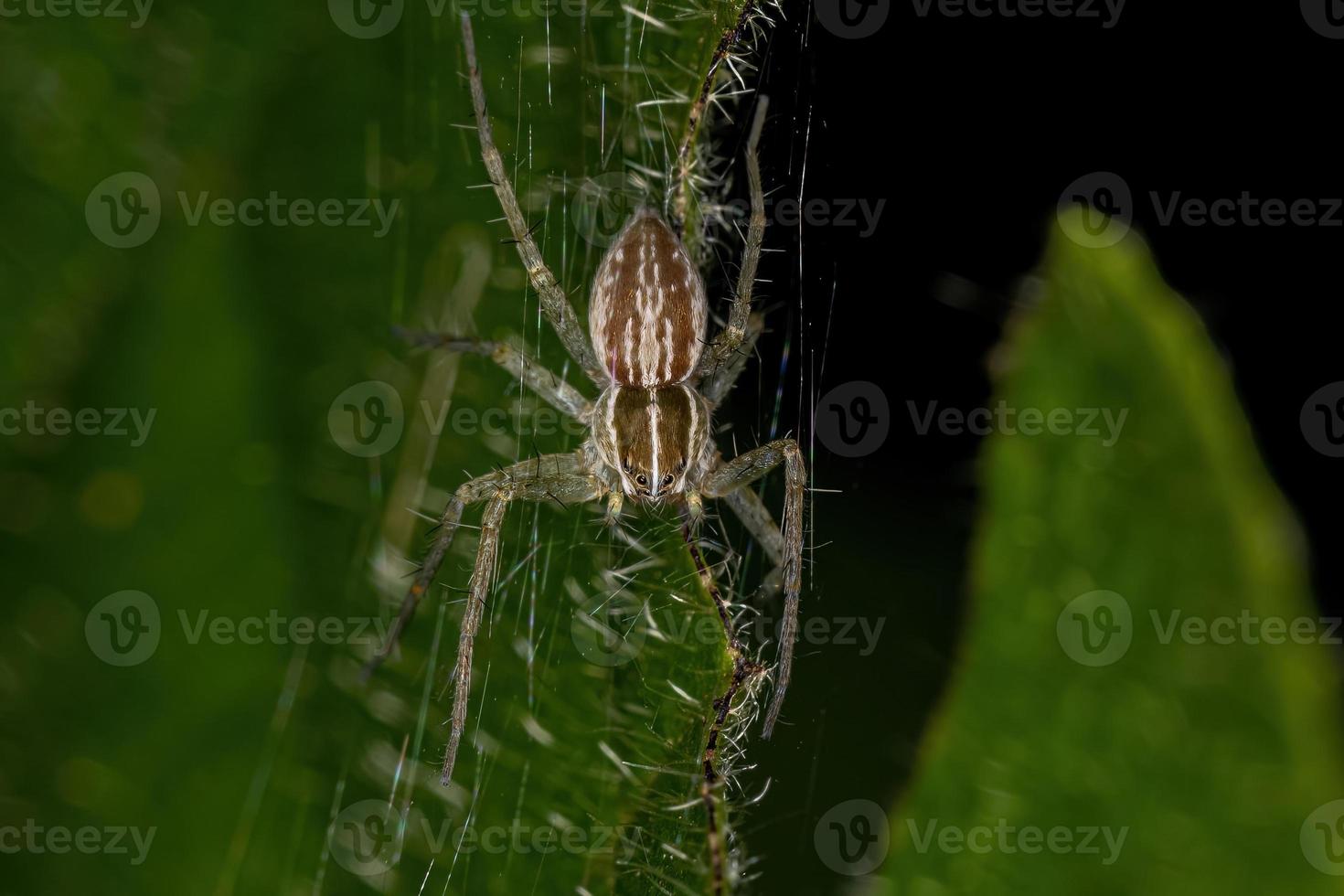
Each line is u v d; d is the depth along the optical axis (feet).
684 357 0.52
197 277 0.49
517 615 0.50
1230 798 0.46
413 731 0.50
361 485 0.49
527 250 0.50
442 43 0.50
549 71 0.50
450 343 0.50
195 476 0.49
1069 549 0.46
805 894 0.50
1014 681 0.47
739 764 0.50
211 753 0.49
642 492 0.51
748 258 0.51
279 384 0.49
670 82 0.50
